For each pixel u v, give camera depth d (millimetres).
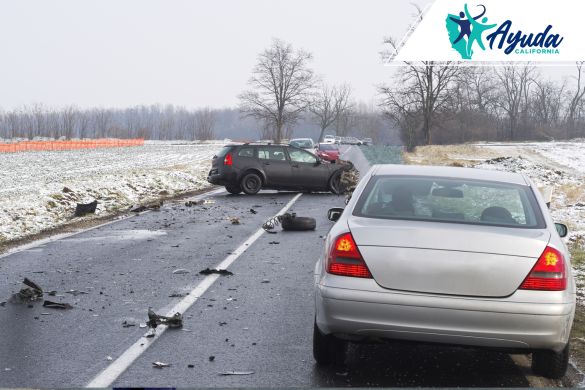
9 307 7605
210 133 156375
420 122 82375
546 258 4969
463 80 80938
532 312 4848
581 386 5406
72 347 6094
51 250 11680
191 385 5148
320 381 5305
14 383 5121
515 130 114000
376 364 5805
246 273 9719
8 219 15180
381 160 37562
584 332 7055
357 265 5086
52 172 33906
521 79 114875
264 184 24219
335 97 148375
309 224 14656
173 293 8359
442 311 4898
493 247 4980
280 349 6121
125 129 160500
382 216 5508
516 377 5570
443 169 6418
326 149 44125
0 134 124250
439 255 4984
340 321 5059
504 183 6066
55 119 128375
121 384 5133
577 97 116062
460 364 5891
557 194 26312
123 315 7262
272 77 104625
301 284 9000
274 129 111000
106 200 21156
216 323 6984
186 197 23359
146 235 13656
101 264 10336
